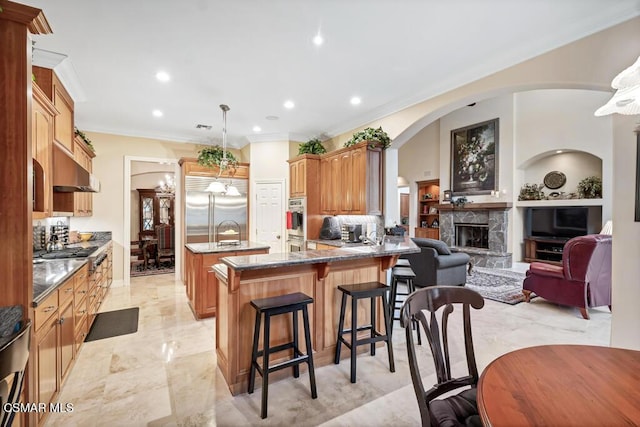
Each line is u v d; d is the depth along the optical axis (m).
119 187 5.46
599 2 2.23
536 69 2.80
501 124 7.39
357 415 2.00
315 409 2.06
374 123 4.74
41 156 2.62
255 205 6.00
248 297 2.36
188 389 2.29
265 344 2.06
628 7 2.24
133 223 8.59
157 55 2.92
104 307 4.23
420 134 9.43
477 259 7.53
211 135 5.98
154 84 3.57
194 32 2.56
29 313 1.61
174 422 1.93
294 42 2.73
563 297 3.94
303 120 5.01
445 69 3.25
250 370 2.29
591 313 3.96
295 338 2.38
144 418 1.97
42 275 2.22
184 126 5.31
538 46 2.74
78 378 2.42
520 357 1.27
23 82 1.57
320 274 2.62
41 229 3.58
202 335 3.28
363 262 2.94
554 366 1.19
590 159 6.48
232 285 2.23
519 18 2.41
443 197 8.60
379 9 2.29
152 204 8.74
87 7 2.21
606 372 1.15
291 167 5.79
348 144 4.74
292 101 4.16
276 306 2.12
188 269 4.36
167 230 7.33
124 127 5.35
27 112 1.58
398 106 4.23
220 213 5.81
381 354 2.87
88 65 3.10
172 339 3.18
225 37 2.64
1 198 1.54
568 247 3.84
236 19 2.39
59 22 2.39
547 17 2.40
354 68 3.22
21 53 1.56
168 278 6.14
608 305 3.89
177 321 3.70
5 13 1.52
